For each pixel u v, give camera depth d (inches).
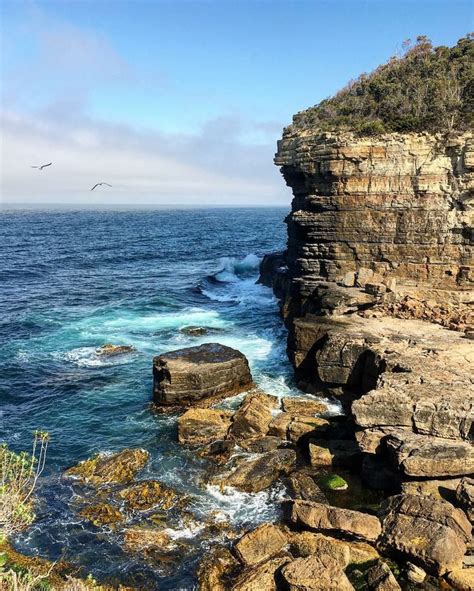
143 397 1219.2
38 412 1159.0
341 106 1830.7
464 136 1370.6
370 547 689.0
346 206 1492.4
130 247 4414.4
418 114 1519.4
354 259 1526.8
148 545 731.4
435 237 1427.2
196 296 2261.3
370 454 863.7
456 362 1000.2
